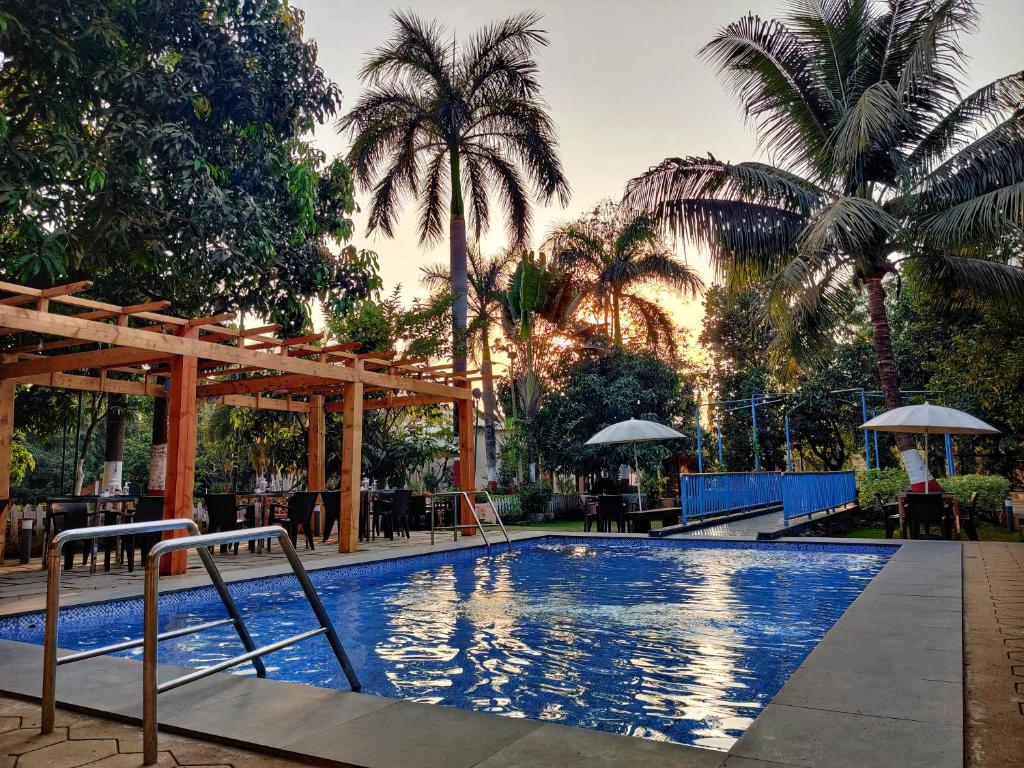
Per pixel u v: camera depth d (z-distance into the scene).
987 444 25.02
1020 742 2.64
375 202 20.25
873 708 2.96
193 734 2.82
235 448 23.45
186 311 13.41
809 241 12.89
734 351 33.09
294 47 11.76
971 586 6.36
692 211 14.85
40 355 10.51
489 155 20.75
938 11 12.75
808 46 14.75
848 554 10.02
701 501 13.46
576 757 2.48
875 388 28.64
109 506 11.09
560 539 12.55
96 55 9.62
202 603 6.91
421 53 19.61
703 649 4.73
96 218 10.10
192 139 9.94
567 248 23.44
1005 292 13.50
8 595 6.56
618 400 22.28
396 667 4.32
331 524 12.72
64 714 3.15
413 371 12.55
